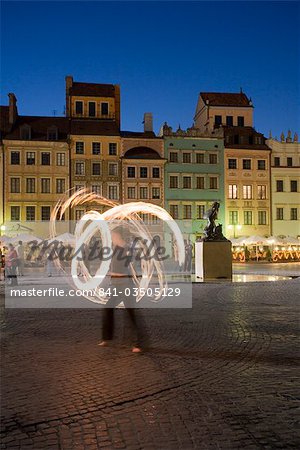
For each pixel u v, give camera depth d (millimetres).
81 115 71812
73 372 8094
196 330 11852
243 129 76125
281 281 26391
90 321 13492
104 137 69688
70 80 72812
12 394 6965
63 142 68562
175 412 6238
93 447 5262
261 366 8461
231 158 73875
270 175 75000
